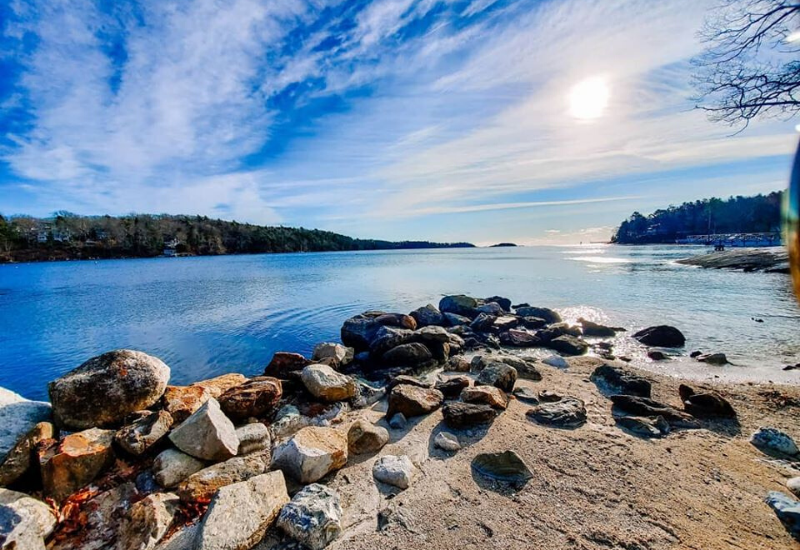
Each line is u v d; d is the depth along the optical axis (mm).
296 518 3314
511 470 4211
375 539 3314
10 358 12359
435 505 3746
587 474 4180
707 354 9602
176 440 4367
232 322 16719
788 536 3213
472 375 8688
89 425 4938
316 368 6840
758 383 7562
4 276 47781
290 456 4207
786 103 7188
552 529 3369
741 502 3668
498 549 3164
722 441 4910
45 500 3680
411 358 9734
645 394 6684
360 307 20047
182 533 3352
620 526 3371
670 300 19031
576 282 28344
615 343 11570
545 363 9000
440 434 5113
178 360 11562
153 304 22266
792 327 12773
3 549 2900
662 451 4656
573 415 5535
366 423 5051
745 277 28781
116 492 3891
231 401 5664
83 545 3260
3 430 4398
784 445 4664
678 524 3375
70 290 30875
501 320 14094
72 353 12766
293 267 54781
